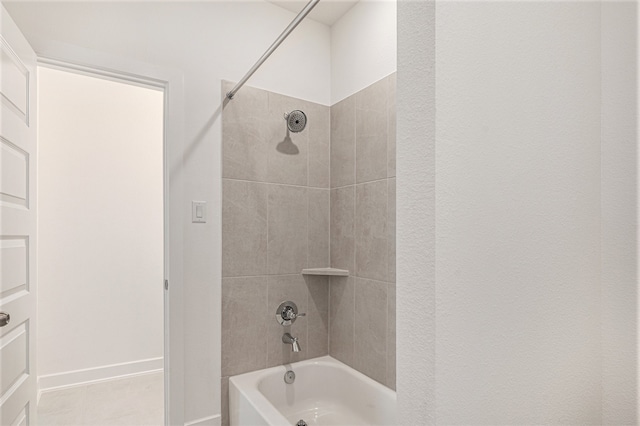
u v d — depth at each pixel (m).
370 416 1.99
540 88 0.79
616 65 0.96
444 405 0.59
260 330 2.18
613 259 0.95
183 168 1.95
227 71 2.11
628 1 0.95
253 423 1.75
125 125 3.12
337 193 2.38
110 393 2.71
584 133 0.91
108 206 3.02
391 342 1.94
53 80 2.87
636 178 0.92
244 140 2.15
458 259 0.61
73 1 1.72
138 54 1.86
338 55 2.41
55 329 2.80
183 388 1.92
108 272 3.00
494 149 0.68
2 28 1.32
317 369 2.28
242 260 2.13
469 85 0.64
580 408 0.88
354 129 2.25
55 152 2.85
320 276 2.40
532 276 0.76
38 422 2.29
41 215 2.78
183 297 1.94
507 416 0.70
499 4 0.70
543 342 0.78
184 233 1.96
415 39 0.62
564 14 0.87
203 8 2.05
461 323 0.62
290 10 2.36
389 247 1.97
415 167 0.61
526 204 0.75
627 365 0.93
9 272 1.37
